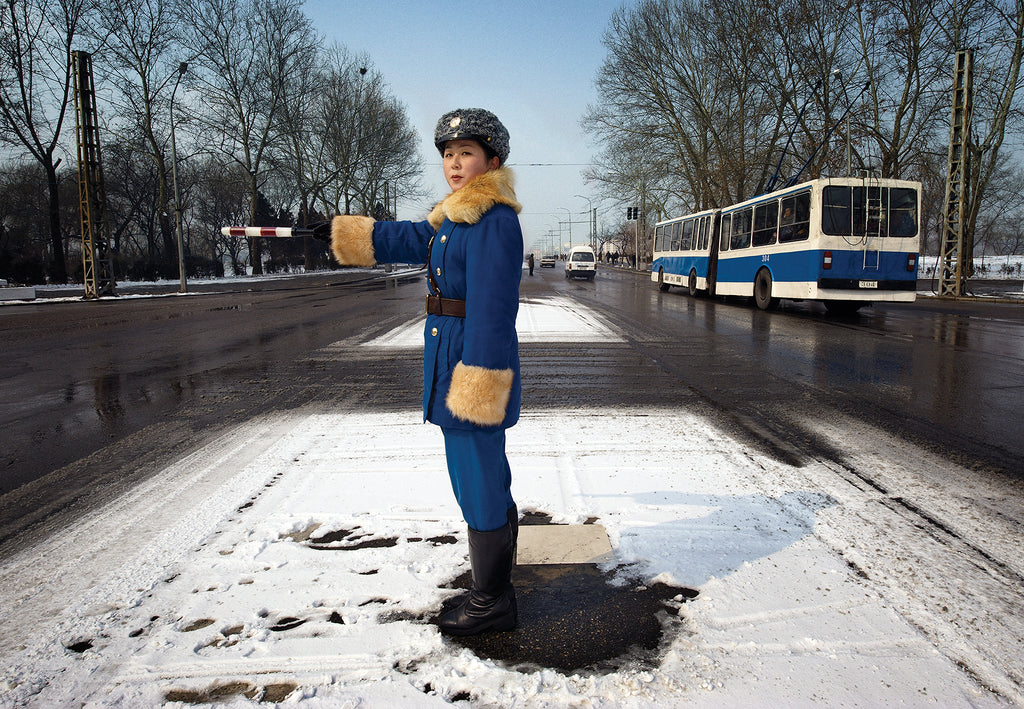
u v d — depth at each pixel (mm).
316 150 41875
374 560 2469
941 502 3055
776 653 1850
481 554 1930
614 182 41250
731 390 5902
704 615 2055
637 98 35656
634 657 1842
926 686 1696
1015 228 57812
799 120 25016
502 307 1821
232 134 36031
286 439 4320
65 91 28875
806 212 13125
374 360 7875
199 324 12906
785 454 3855
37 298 23188
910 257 12867
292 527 2809
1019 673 1749
